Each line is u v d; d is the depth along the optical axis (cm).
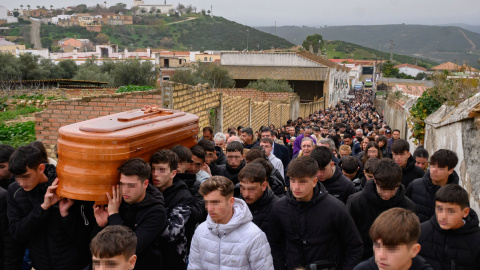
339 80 6091
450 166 432
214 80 4203
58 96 2433
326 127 1365
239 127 1158
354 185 490
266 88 3919
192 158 445
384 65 9625
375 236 249
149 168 326
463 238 330
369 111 3897
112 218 313
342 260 368
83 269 366
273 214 374
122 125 345
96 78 3978
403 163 548
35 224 334
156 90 837
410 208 382
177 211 361
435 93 1165
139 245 316
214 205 317
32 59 4538
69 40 13812
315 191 359
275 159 698
